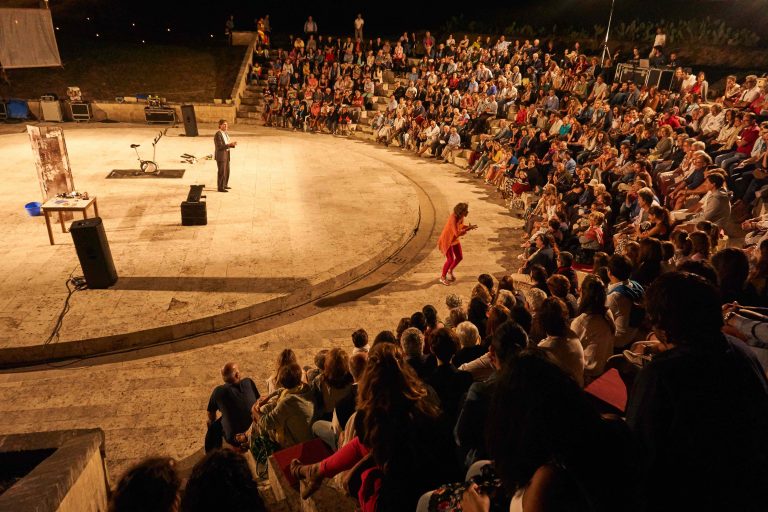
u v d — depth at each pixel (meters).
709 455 1.73
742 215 10.48
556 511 1.46
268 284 10.98
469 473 2.58
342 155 22.52
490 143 20.06
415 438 2.82
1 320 9.32
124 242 12.59
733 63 25.48
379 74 29.73
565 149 16.31
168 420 7.33
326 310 10.64
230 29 34.28
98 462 4.21
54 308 9.73
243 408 5.96
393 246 13.48
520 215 16.33
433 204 17.31
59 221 13.61
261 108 29.83
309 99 28.11
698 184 11.16
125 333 9.11
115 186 16.59
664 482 1.78
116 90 29.62
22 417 7.34
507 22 34.59
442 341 4.33
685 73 19.67
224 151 16.11
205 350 9.16
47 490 3.30
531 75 25.09
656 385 1.83
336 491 3.48
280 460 4.04
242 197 16.23
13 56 24.61
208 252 12.30
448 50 29.59
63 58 30.97
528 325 5.41
